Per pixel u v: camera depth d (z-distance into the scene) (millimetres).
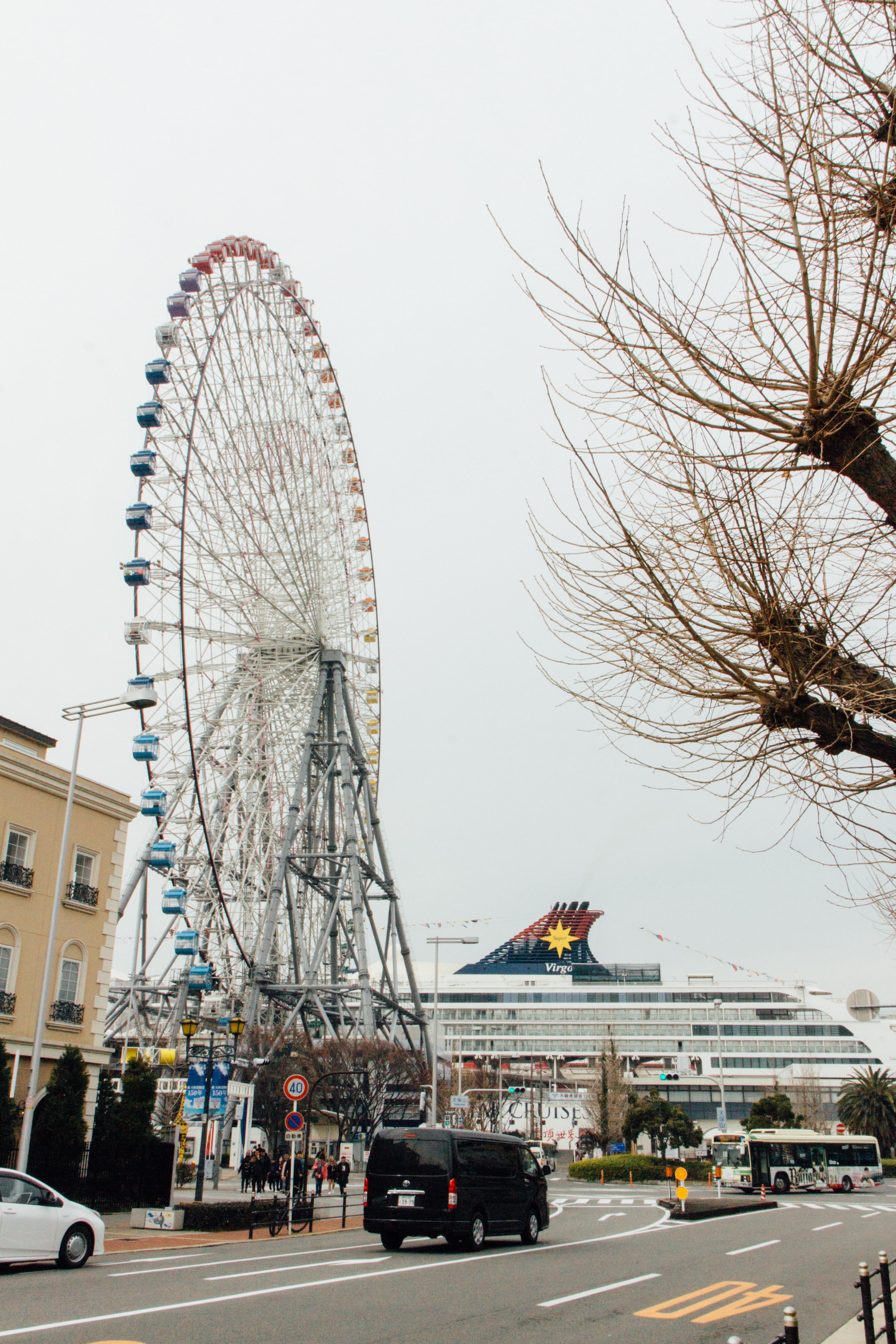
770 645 9891
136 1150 37062
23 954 35000
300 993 67375
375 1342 13953
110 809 39938
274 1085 64875
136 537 50531
